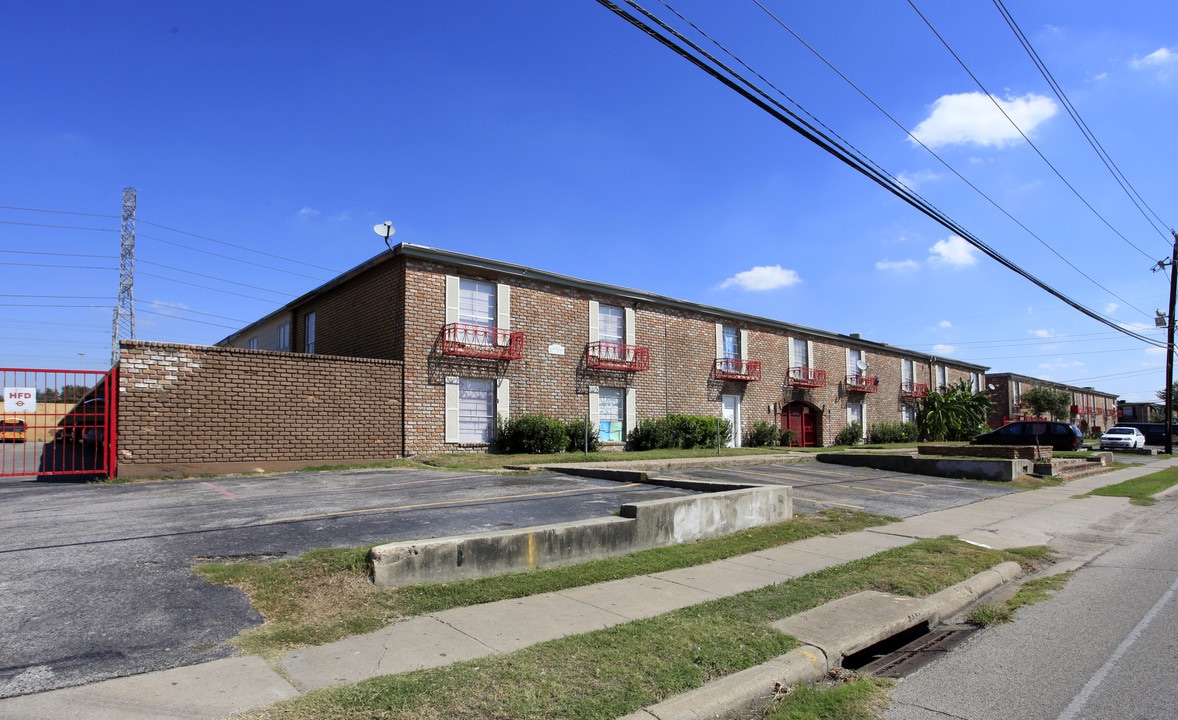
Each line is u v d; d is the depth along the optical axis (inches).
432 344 740.7
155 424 551.8
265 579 232.2
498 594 243.9
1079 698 179.0
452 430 749.9
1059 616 259.1
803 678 189.8
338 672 171.0
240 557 260.7
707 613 229.5
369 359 686.5
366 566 244.4
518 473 599.5
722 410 1127.6
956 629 247.6
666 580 278.2
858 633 216.2
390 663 178.4
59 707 144.6
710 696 165.6
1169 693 181.6
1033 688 186.4
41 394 589.9
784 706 172.2
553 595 250.5
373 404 684.7
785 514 418.9
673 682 171.0
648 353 986.7
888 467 778.8
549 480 537.3
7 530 306.3
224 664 171.8
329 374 654.5
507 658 181.2
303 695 154.4
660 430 952.3
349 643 192.7
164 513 354.9
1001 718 167.0
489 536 266.2
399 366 710.5
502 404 801.6
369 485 494.0
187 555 261.9
